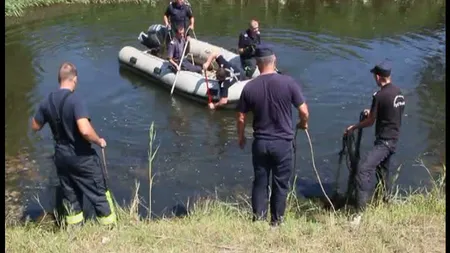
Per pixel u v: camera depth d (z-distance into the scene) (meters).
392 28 14.46
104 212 5.32
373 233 4.72
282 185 5.14
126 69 11.26
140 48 12.81
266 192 5.32
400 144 7.85
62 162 5.24
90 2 16.97
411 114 8.90
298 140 7.99
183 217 5.66
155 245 4.59
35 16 15.41
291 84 4.95
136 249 4.55
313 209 6.08
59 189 6.49
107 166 7.26
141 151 7.73
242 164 7.36
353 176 6.33
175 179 6.96
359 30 14.28
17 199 6.41
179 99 9.77
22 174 7.01
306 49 12.49
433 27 14.54
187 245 4.60
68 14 15.70
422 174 6.98
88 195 5.32
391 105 5.88
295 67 11.24
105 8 16.47
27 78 10.71
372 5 17.11
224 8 16.58
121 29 14.35
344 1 17.53
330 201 6.28
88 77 10.80
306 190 6.64
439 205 5.45
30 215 6.05
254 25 9.73
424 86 10.17
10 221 5.89
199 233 4.82
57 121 5.15
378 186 6.15
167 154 7.65
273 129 5.00
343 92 9.91
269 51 4.96
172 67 10.17
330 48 12.59
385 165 6.21
